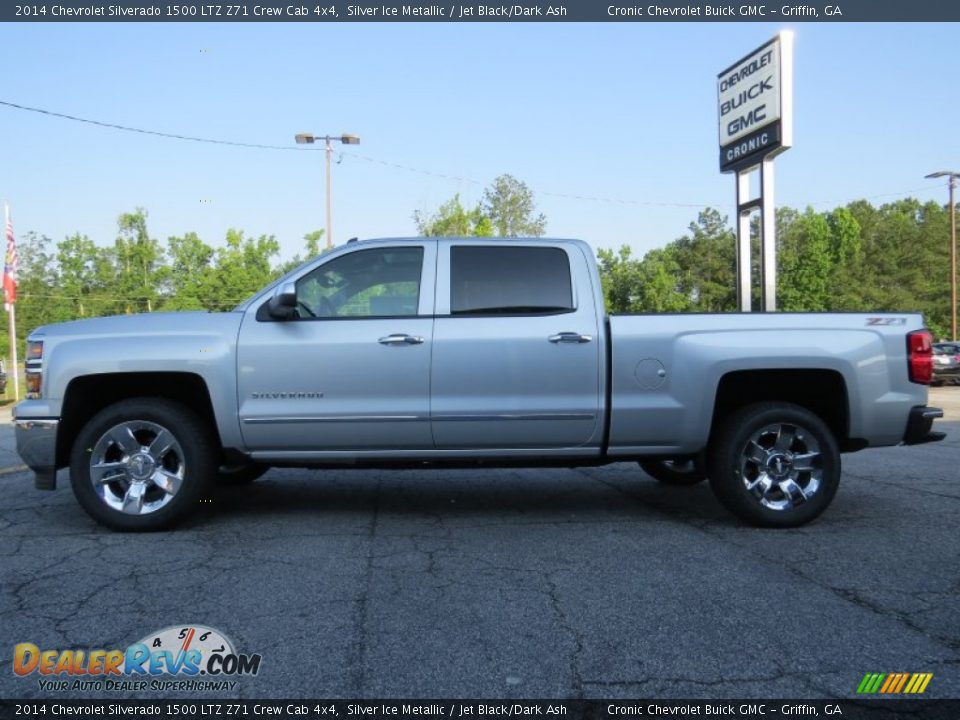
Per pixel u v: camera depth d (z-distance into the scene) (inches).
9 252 1095.0
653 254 1998.0
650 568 166.4
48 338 202.5
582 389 202.1
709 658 120.0
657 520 213.8
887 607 141.9
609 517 217.8
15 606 143.6
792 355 200.1
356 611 140.6
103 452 199.2
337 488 265.4
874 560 172.4
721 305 2202.3
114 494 201.6
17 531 201.0
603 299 207.8
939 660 119.1
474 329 202.2
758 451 202.7
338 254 210.4
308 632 130.6
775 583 155.9
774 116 520.1
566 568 166.9
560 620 135.9
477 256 209.5
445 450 205.0
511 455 206.5
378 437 202.2
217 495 252.4
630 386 202.1
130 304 2357.3
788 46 517.0
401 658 120.3
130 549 182.9
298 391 200.4
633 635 129.0
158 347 198.8
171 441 198.8
